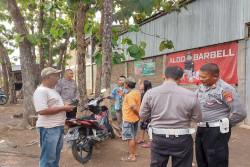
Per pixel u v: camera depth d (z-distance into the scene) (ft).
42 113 8.18
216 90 7.52
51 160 8.66
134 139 12.89
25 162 12.09
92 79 61.16
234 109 7.22
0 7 25.86
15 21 19.56
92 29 21.12
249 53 18.39
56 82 8.84
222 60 20.88
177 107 6.57
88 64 63.46
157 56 30.96
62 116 8.94
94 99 14.52
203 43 22.61
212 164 7.64
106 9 15.74
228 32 19.90
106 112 14.90
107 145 15.16
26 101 20.45
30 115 20.42
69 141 11.46
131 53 15.26
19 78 50.31
